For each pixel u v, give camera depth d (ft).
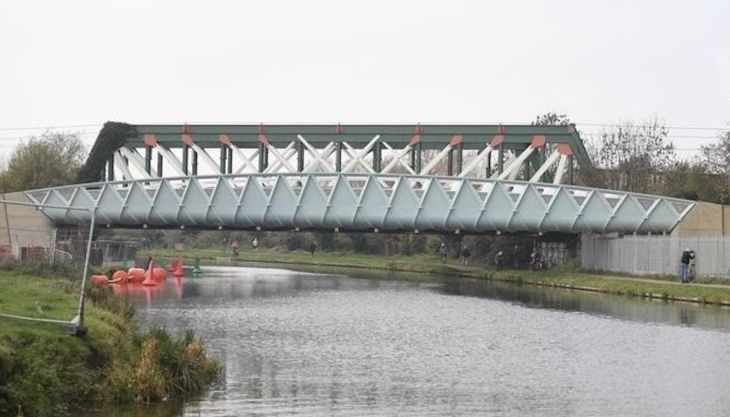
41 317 115.55
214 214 355.77
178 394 117.08
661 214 331.36
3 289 138.51
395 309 245.24
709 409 114.62
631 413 112.16
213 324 203.00
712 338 182.39
